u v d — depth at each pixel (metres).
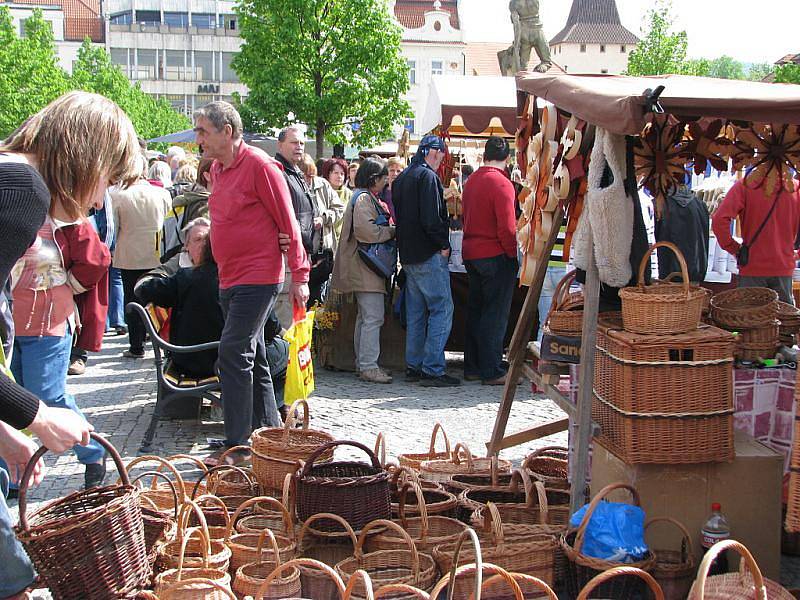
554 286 8.69
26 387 4.30
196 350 6.33
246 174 5.68
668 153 5.56
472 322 8.91
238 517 4.39
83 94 3.03
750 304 5.06
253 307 5.73
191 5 98.12
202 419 7.19
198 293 6.60
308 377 7.27
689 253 7.40
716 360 3.98
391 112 25.88
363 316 8.83
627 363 3.98
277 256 5.78
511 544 3.73
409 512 4.37
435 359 8.66
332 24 24.89
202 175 8.38
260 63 25.20
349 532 3.89
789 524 3.32
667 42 41.56
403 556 3.87
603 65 85.00
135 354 9.89
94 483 5.04
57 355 4.34
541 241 4.91
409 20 77.31
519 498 4.71
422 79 73.69
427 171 8.49
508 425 7.11
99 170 2.96
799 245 7.92
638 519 3.76
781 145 5.60
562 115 4.86
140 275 9.67
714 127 5.52
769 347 4.77
